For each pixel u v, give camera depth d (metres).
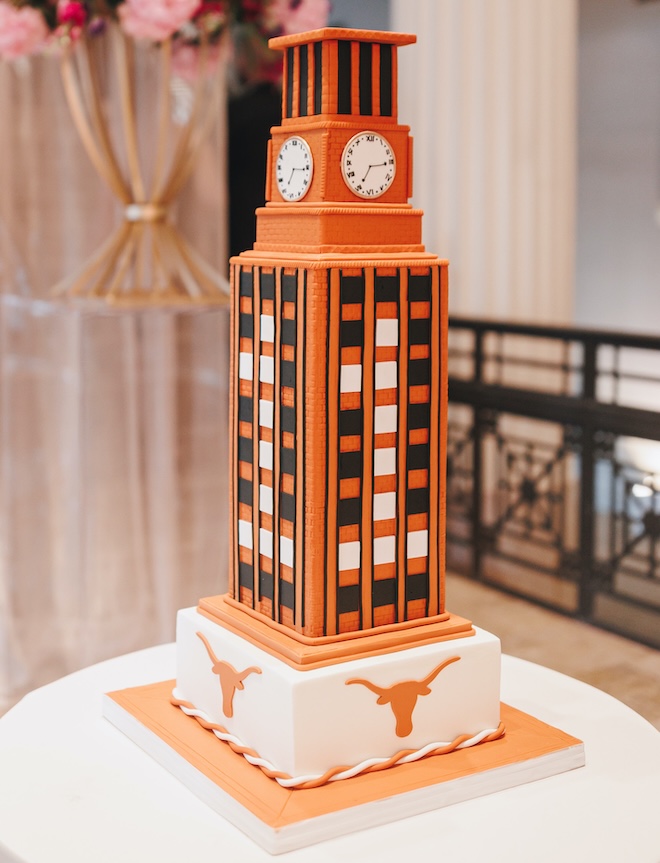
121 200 2.37
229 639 1.28
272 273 1.23
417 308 1.23
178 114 2.76
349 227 1.21
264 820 1.09
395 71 1.23
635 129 5.99
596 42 5.87
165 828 1.14
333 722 1.17
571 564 3.52
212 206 2.94
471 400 3.88
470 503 4.02
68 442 2.92
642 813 1.18
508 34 4.14
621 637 3.34
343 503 1.21
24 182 2.74
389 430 1.23
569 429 3.54
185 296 2.34
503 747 1.28
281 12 2.33
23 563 2.91
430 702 1.25
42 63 2.70
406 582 1.27
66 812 1.18
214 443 3.12
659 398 6.14
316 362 1.16
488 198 4.22
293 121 1.25
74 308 2.34
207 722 1.31
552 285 4.43
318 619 1.21
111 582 3.02
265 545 1.28
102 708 1.46
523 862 1.07
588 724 1.42
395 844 1.11
